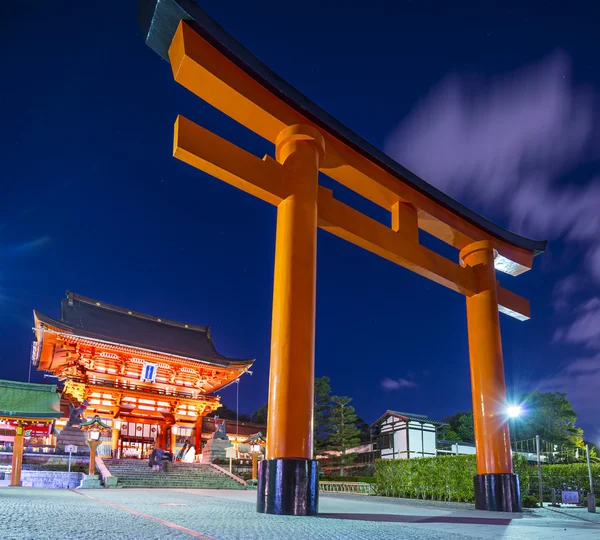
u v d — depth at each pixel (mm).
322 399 38969
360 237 11289
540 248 15727
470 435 49562
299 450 8062
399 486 21031
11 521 5559
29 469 23109
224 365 35062
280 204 9648
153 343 36594
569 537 6855
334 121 10828
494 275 14188
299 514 7648
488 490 12234
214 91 9414
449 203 13516
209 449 30609
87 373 31750
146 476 23438
